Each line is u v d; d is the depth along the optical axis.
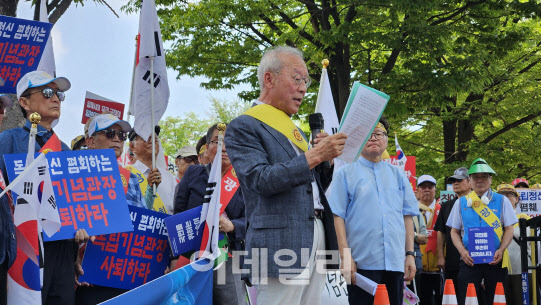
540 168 22.97
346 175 5.84
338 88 16.31
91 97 8.04
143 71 6.67
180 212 5.86
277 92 4.02
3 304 4.14
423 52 15.77
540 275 8.16
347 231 5.79
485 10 16.33
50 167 4.45
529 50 19.91
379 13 16.12
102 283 5.05
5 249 4.02
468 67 15.93
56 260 4.56
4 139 4.62
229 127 3.96
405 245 6.07
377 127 5.88
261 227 3.82
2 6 8.13
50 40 6.58
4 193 4.01
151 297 4.56
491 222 8.35
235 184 5.77
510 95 19.84
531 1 15.70
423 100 16.09
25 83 4.81
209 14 16.45
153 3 6.68
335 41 14.83
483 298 8.46
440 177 19.14
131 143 7.35
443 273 9.36
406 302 6.18
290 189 3.83
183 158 8.45
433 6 14.48
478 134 22.39
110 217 4.54
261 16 16.66
